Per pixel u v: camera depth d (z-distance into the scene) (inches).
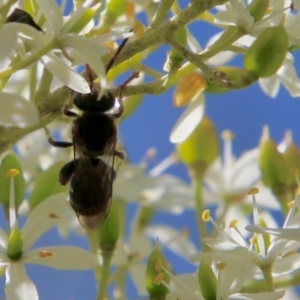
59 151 5.8
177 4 5.2
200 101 5.3
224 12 4.9
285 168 5.4
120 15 5.2
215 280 4.8
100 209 5.0
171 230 5.7
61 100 4.9
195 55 4.8
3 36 4.6
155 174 5.9
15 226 4.9
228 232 5.0
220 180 5.8
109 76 5.3
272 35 4.8
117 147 5.8
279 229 4.7
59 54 4.8
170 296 4.9
